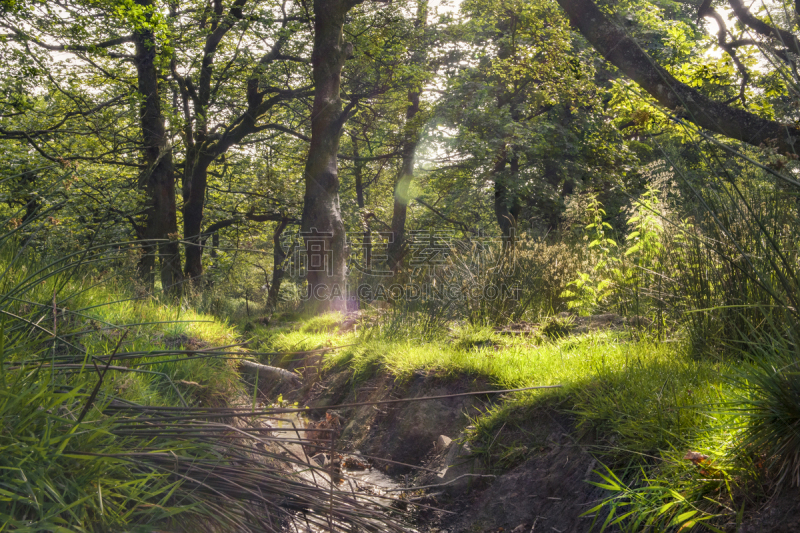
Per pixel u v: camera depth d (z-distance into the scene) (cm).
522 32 1716
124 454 203
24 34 1238
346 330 807
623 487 268
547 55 1555
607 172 1714
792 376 225
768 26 330
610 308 632
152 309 538
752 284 359
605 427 326
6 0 1188
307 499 235
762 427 229
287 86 1836
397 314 729
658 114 416
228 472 227
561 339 546
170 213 1512
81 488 187
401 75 1755
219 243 2227
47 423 190
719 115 481
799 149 295
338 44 1231
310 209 1225
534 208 1883
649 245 570
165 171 1504
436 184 2153
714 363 357
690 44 1075
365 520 247
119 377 302
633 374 359
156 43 1418
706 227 396
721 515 219
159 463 217
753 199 340
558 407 380
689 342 406
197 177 1770
